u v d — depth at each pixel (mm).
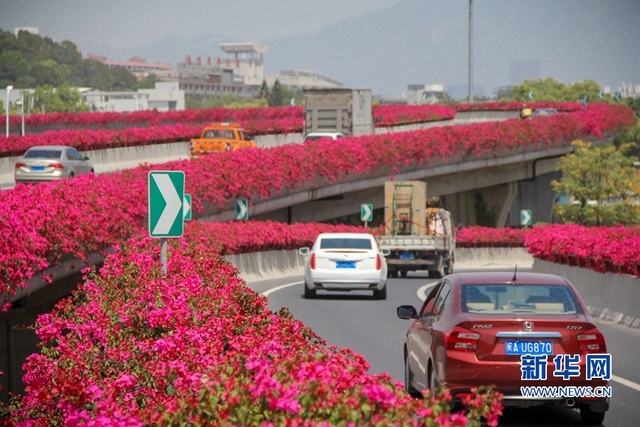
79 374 21562
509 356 22312
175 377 17219
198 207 85375
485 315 22844
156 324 23359
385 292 59562
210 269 35469
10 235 40156
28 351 50250
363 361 15969
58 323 25766
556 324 22359
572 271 55688
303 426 11219
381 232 92875
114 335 23812
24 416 18438
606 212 121188
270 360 16547
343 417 11477
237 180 91000
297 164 103062
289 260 82938
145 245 48562
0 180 99562
